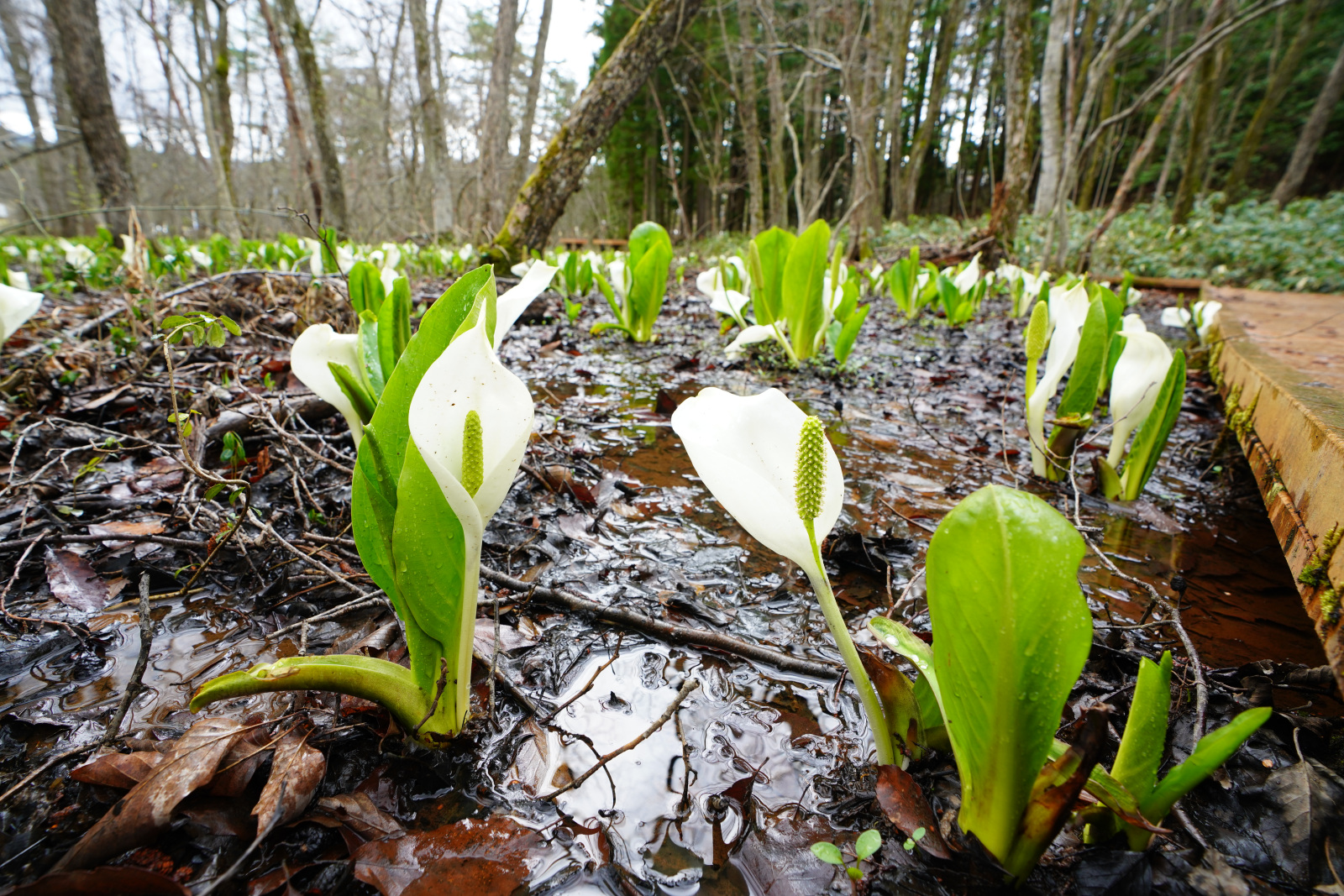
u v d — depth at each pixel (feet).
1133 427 3.26
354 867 1.33
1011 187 15.14
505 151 24.48
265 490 2.91
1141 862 1.30
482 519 1.37
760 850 1.40
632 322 6.98
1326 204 16.90
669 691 1.85
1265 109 31.50
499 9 21.06
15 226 5.26
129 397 3.95
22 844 1.36
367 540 1.45
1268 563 2.72
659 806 1.49
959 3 37.65
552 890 1.31
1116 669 1.96
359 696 1.48
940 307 10.13
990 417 4.71
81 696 1.76
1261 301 8.82
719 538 2.78
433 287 9.52
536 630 2.08
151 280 5.66
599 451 3.77
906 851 1.37
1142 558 2.73
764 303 6.09
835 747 1.66
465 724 1.66
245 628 2.06
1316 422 2.03
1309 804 1.45
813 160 26.13
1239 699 1.81
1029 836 1.22
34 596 2.17
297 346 2.10
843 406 4.89
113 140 17.54
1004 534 1.04
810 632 2.14
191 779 1.41
